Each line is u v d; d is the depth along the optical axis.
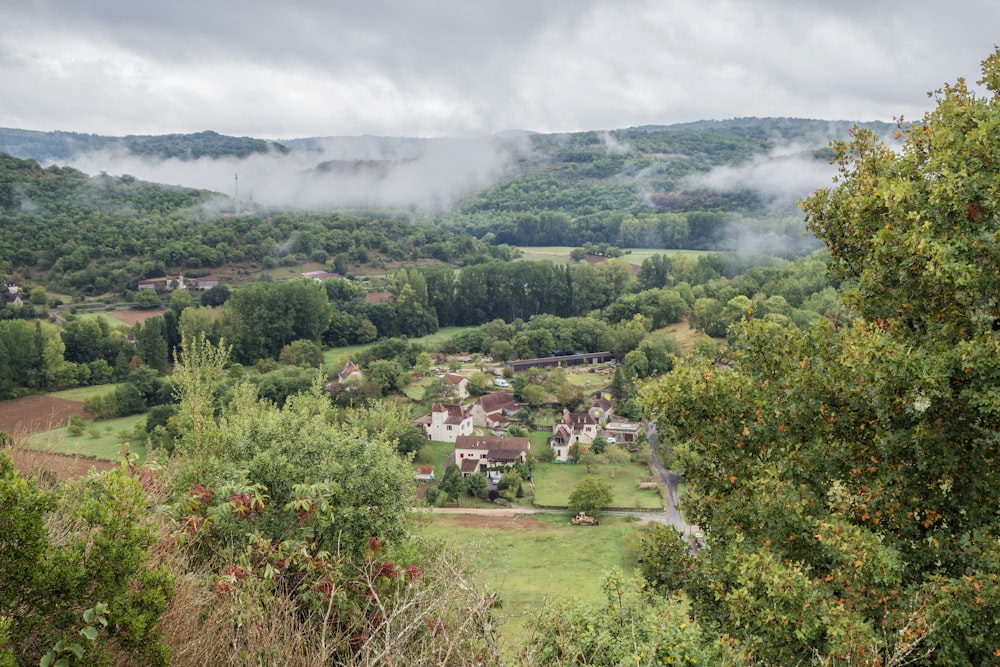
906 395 7.13
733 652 6.31
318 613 5.20
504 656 4.63
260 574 5.55
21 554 3.62
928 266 6.73
